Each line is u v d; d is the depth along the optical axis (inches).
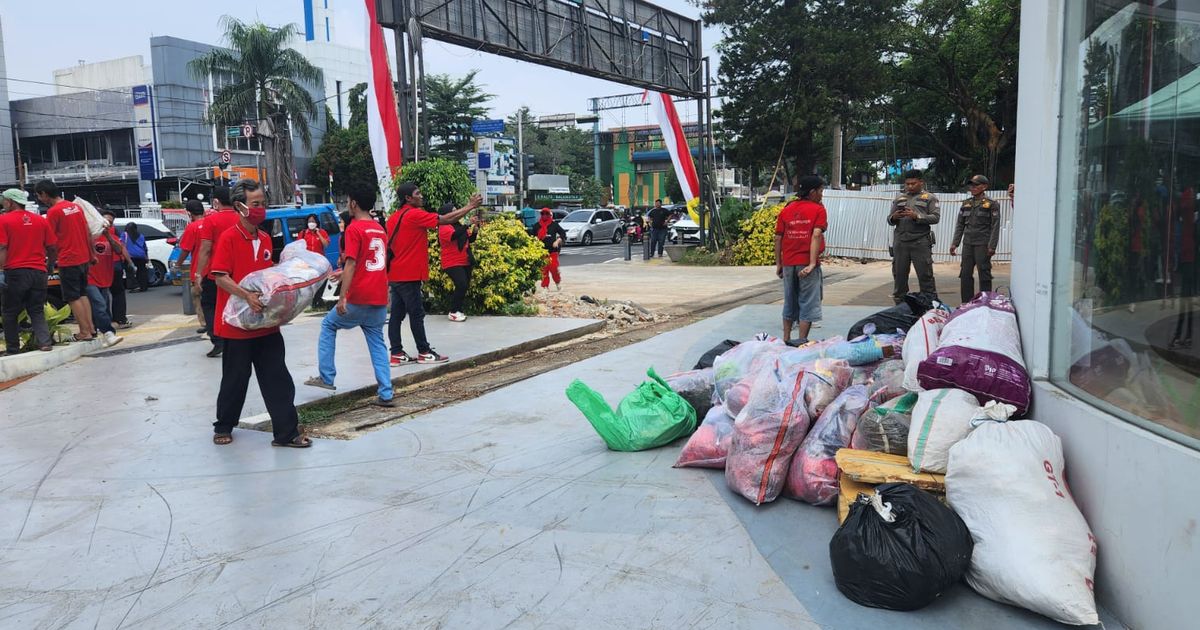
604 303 491.5
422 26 478.6
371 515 152.5
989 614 112.9
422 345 297.3
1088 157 126.7
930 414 136.7
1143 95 112.8
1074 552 109.8
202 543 140.2
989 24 994.1
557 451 192.1
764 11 918.4
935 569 111.4
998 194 771.4
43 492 165.8
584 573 127.9
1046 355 137.3
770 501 156.2
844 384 176.4
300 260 193.2
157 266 698.8
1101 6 123.8
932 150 1275.8
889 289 542.6
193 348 339.3
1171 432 101.6
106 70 2153.1
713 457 174.2
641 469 177.9
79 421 220.8
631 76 706.8
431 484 169.5
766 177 1343.5
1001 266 747.4
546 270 560.1
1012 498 115.0
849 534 119.2
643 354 317.7
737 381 195.8
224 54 1348.4
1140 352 110.3
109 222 431.5
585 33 630.5
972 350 142.9
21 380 275.7
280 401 195.0
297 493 164.2
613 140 3053.6
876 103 1104.8
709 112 869.2
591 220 1359.5
